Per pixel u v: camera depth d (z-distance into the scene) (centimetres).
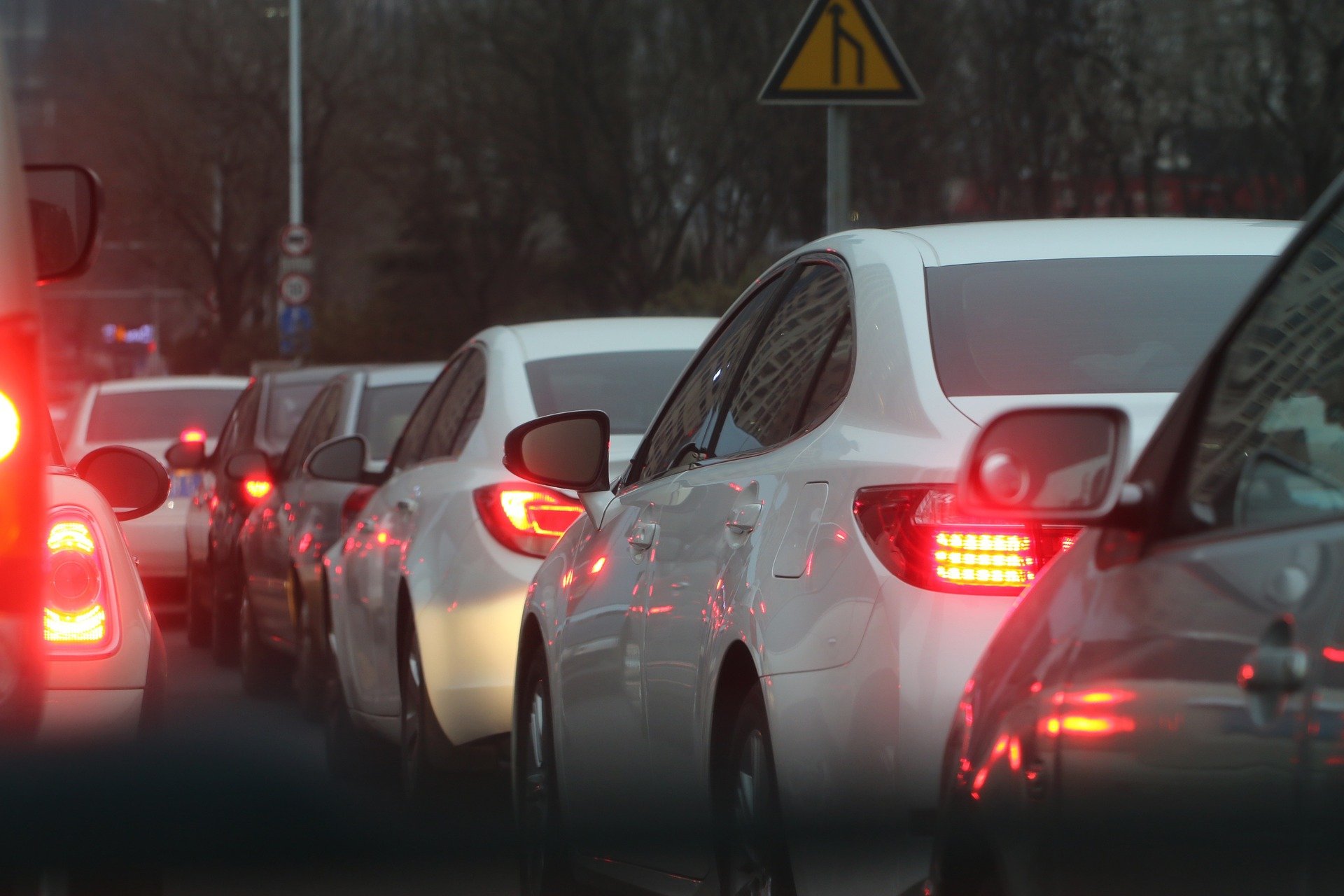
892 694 1298
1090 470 969
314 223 19750
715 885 1563
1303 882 768
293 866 2264
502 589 2464
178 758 2467
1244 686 816
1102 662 936
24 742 1304
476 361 2938
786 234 12988
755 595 1479
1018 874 981
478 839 2466
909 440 1399
